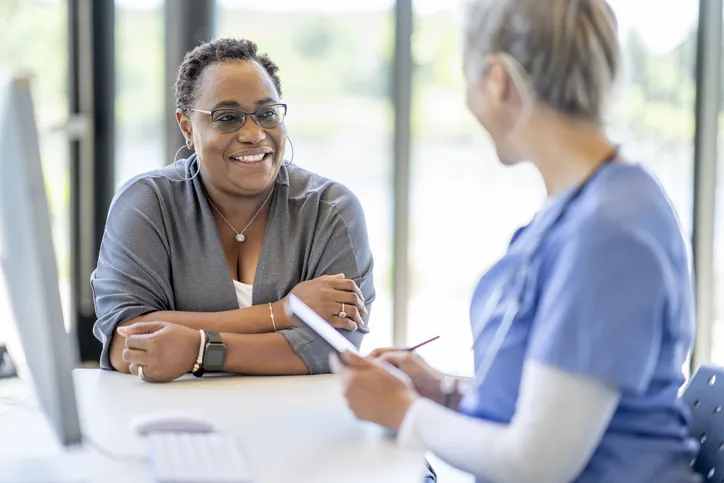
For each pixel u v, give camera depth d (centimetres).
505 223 436
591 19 131
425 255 439
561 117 132
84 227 422
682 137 426
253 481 132
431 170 434
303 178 237
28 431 156
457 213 436
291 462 144
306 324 182
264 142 217
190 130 228
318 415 171
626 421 131
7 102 125
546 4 130
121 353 210
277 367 203
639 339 119
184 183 227
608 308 119
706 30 417
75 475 134
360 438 157
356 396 149
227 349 199
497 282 144
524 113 133
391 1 426
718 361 434
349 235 229
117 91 422
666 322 125
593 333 119
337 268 227
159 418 152
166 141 425
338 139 434
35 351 139
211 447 141
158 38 422
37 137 121
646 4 418
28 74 121
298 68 430
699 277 430
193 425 153
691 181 428
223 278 223
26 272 132
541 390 121
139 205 222
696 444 138
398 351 184
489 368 139
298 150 433
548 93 131
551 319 122
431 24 426
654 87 422
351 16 427
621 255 121
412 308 441
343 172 435
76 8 412
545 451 121
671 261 127
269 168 220
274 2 427
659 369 130
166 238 222
